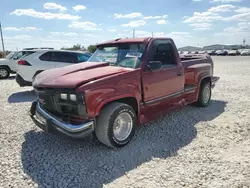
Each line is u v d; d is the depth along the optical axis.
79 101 3.56
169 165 3.51
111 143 3.90
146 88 4.48
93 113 3.66
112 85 3.87
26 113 6.19
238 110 6.39
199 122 5.43
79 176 3.25
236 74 15.47
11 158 3.74
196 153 3.88
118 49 4.99
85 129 3.61
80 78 3.75
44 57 9.23
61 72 4.22
